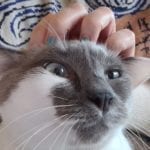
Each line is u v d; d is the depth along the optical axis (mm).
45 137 132
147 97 209
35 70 140
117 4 252
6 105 139
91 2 252
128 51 184
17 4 240
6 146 142
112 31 186
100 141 133
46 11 239
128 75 161
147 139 181
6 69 154
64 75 138
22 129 135
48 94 131
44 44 160
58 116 127
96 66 144
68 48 146
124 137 161
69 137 129
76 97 127
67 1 252
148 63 174
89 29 170
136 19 252
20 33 231
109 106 127
